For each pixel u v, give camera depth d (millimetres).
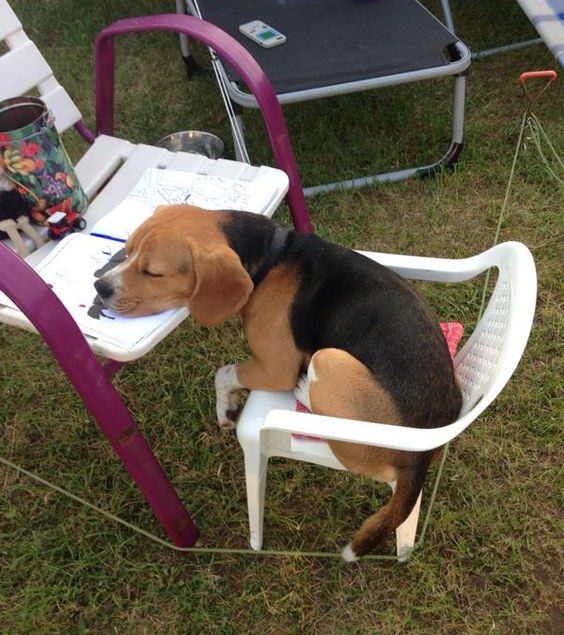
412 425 921
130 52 2408
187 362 1464
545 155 1840
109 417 930
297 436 980
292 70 1650
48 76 1392
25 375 1479
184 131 1977
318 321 1026
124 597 1139
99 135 1457
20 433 1384
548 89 2062
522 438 1291
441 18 2383
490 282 1559
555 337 1444
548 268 1584
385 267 1051
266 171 1249
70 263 1060
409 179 1838
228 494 1256
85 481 1288
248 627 1094
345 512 1217
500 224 1606
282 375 1073
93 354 897
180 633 1094
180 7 2240
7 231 1100
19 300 830
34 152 1064
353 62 1658
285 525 1200
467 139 1921
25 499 1278
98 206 1227
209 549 1170
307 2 1909
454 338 1123
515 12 2377
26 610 1120
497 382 784
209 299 970
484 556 1139
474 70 2178
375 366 946
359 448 924
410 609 1093
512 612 1081
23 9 2643
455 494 1221
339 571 1137
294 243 1087
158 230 976
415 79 1633
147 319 979
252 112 2107
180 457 1319
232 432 1333
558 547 1141
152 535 1185
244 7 1918
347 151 1943
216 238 999
